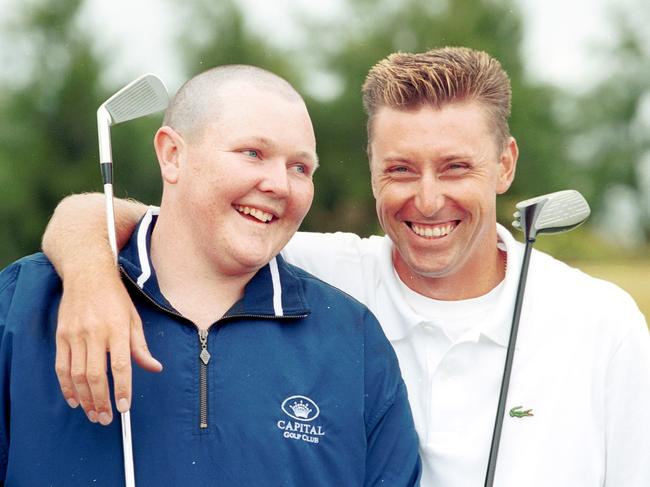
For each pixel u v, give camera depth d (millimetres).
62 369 2197
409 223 2832
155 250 2539
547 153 22438
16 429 2330
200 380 2375
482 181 2768
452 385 2818
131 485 2250
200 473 2307
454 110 2711
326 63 21531
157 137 2533
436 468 2758
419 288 2955
